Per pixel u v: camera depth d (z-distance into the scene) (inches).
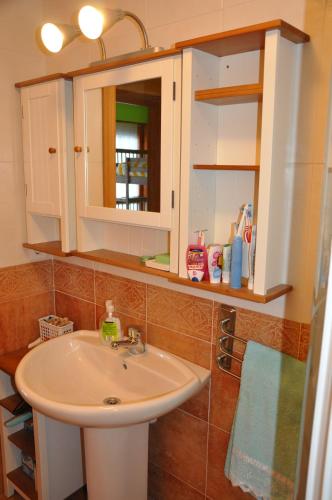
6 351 77.9
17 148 74.1
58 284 81.4
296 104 45.0
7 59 70.6
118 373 63.2
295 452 48.5
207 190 52.9
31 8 72.5
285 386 48.8
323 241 22.4
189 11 54.0
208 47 47.1
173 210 52.8
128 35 61.5
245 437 52.4
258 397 50.9
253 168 45.1
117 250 69.1
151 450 70.2
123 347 64.2
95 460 60.7
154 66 51.4
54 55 73.5
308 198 45.8
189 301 59.5
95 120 60.9
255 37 43.1
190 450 64.1
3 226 74.2
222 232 54.6
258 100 48.3
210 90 46.7
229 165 47.6
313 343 23.5
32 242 76.2
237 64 49.9
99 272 72.3
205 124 50.7
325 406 19.7
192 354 60.6
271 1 46.3
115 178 59.4
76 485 77.3
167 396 50.4
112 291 70.7
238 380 56.0
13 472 80.7
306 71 43.9
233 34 42.4
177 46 47.1
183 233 51.6
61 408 48.4
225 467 56.3
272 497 51.1
